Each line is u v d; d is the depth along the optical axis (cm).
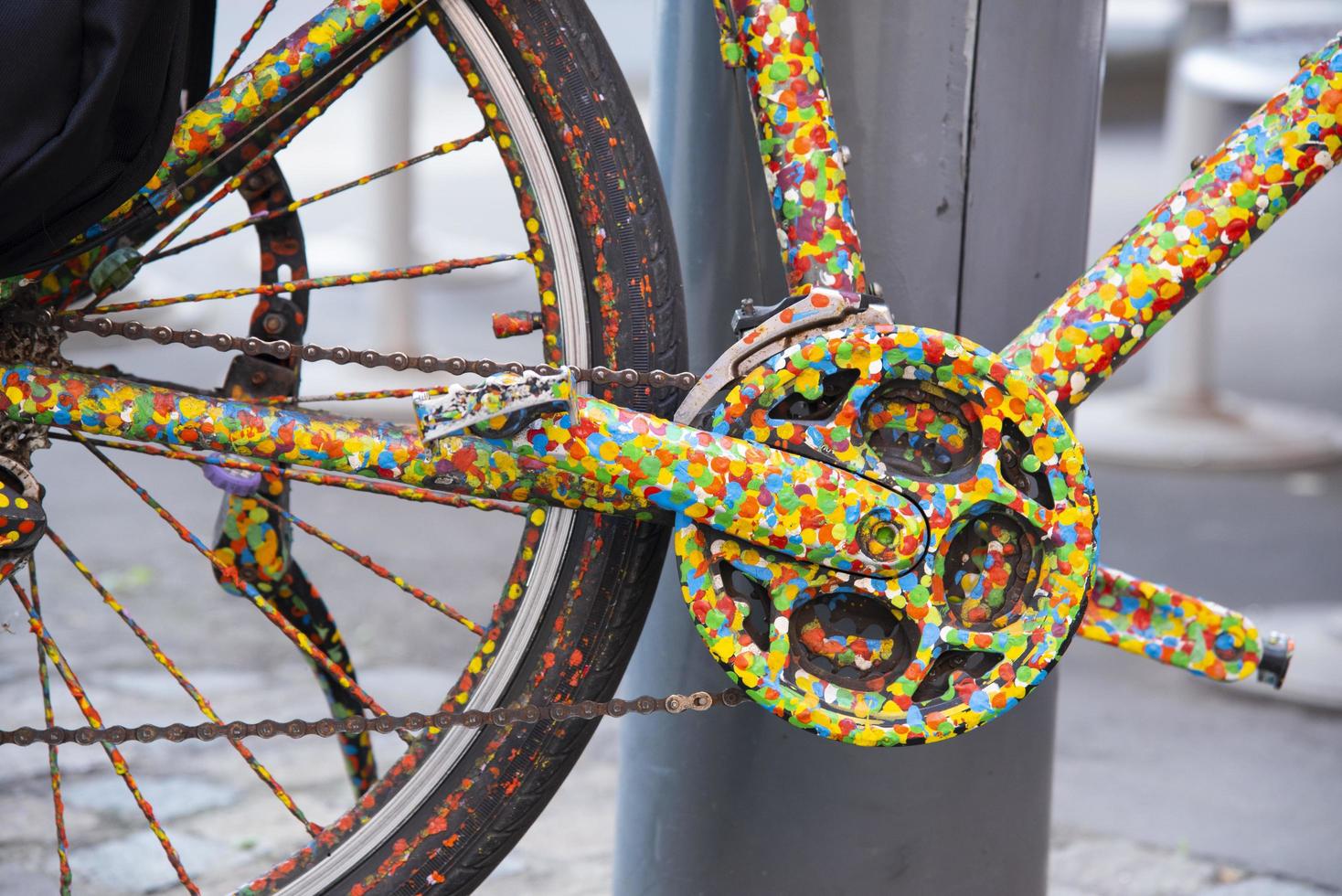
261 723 183
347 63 183
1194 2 482
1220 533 412
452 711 187
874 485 180
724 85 199
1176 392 507
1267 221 185
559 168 184
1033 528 181
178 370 519
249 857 233
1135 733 287
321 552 371
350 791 248
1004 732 203
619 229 184
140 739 182
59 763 251
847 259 183
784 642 181
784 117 183
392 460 179
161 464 435
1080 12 198
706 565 180
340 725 183
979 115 196
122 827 238
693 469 178
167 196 181
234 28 977
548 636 186
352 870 187
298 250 199
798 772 201
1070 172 200
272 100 181
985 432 179
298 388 201
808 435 180
